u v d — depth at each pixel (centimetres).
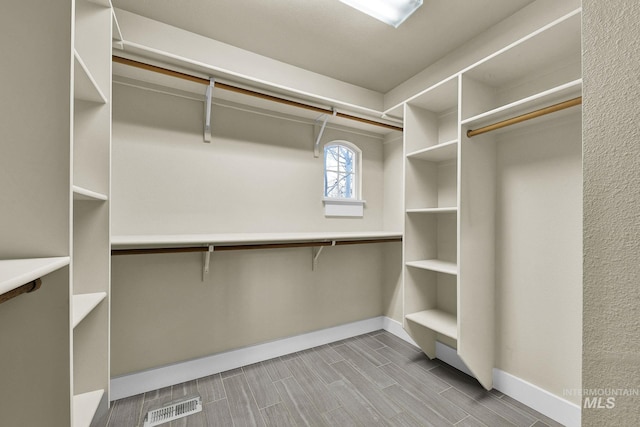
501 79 173
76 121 117
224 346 202
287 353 225
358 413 155
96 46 120
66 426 69
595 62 42
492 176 180
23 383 67
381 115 235
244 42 198
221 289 201
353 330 261
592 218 42
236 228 209
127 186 174
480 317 172
